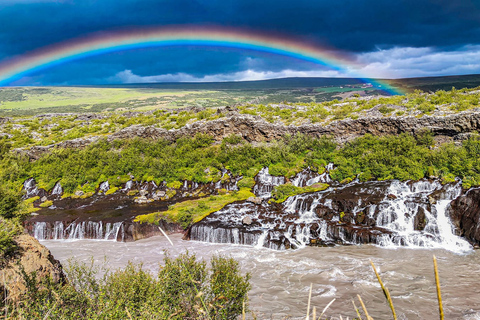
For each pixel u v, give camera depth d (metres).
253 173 56.25
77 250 38.50
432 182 42.69
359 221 39.72
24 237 24.92
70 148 73.19
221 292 18.06
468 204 36.47
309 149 59.62
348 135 58.44
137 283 18.09
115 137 75.06
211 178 57.44
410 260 31.83
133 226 42.19
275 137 64.25
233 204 47.75
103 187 59.81
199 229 40.47
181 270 19.44
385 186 44.69
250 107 76.19
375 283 27.75
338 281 28.47
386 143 53.19
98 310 15.80
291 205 45.31
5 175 63.28
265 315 23.77
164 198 54.03
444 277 28.20
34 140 79.75
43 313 14.14
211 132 68.81
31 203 54.12
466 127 48.06
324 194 45.38
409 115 53.72
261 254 35.06
